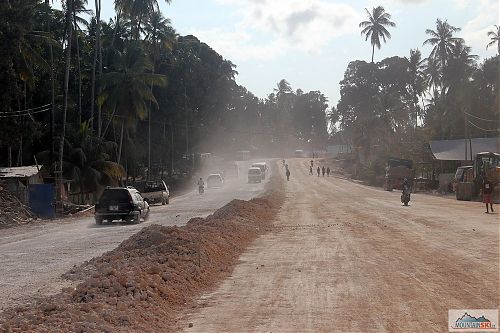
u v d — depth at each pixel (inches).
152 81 2106.3
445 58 3319.4
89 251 746.2
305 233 888.3
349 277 515.8
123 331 339.9
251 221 1000.9
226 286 495.5
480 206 1435.8
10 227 1206.3
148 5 2491.4
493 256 611.5
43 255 725.3
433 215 1153.4
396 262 590.2
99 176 1878.7
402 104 3720.5
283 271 556.4
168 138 3206.2
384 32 4099.4
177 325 374.0
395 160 2482.8
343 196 1947.6
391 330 345.4
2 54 1451.8
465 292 441.1
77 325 338.3
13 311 396.5
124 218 1157.7
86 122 2087.8
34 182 1662.2
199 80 3425.2
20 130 1642.5
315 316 382.9
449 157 2395.4
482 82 2896.2
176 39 3179.1
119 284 435.5
